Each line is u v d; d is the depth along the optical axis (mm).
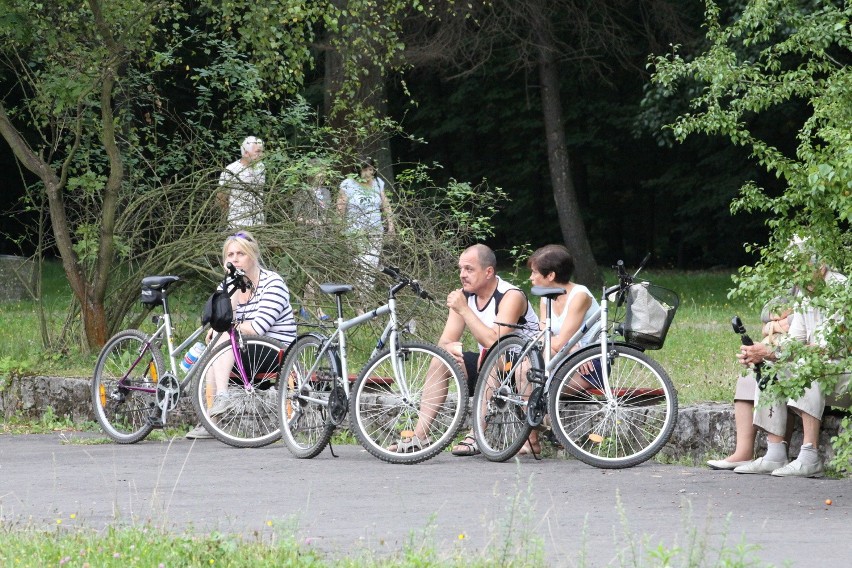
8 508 12516
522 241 72312
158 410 18062
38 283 24844
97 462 16109
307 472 14977
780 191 59438
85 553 9742
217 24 24578
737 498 12891
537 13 48094
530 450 16469
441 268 23047
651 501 12727
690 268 72750
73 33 23344
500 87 62938
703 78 18797
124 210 24250
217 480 14375
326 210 22984
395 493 13359
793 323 14656
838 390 14172
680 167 64688
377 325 22250
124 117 24703
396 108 64750
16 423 21078
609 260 75000
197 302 23984
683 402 16797
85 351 23750
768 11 18266
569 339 15703
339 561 9578
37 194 25359
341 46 26562
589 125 65125
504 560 9547
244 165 23750
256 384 17656
